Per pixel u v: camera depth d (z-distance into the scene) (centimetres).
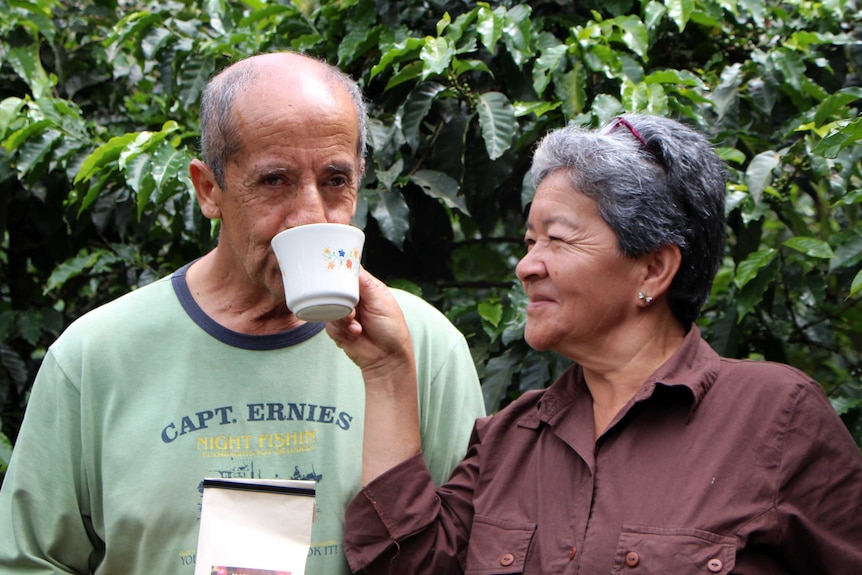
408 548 193
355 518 194
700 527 167
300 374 201
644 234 179
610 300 183
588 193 181
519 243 349
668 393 180
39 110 304
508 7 299
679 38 305
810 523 168
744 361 185
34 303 349
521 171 307
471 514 199
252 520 183
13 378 318
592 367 189
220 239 201
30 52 334
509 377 268
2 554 196
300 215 181
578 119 263
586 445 184
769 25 303
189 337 201
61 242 334
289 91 181
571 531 179
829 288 308
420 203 300
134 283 348
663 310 188
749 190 260
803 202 360
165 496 192
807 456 170
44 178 316
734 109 279
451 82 282
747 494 168
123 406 198
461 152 282
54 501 197
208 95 190
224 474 193
